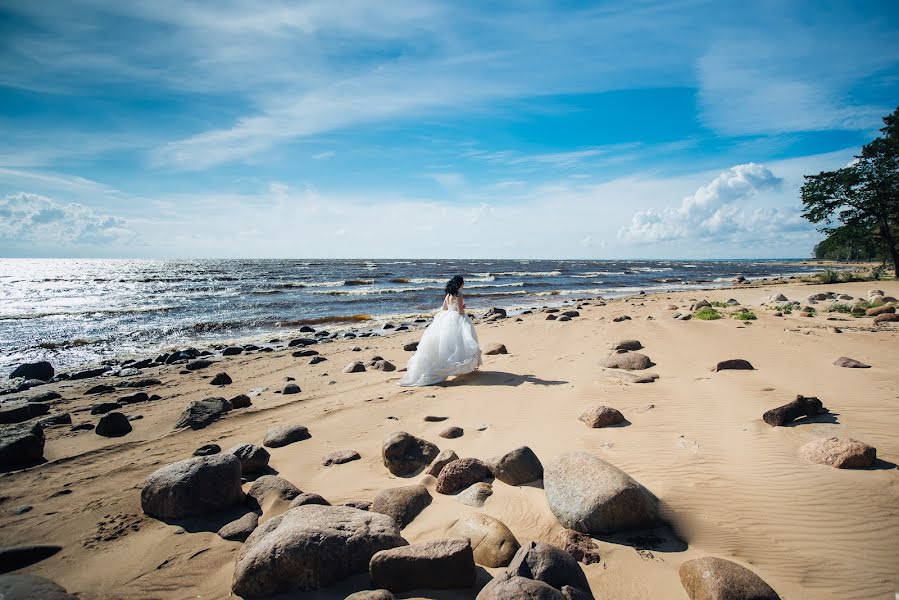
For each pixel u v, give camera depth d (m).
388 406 6.59
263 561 2.67
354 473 4.38
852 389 5.51
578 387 6.69
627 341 9.23
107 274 63.75
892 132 28.66
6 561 3.05
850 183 29.58
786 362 7.16
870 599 2.38
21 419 7.00
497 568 2.80
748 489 3.47
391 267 89.19
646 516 3.08
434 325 8.09
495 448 4.65
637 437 4.60
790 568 2.65
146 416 6.94
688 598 2.46
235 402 7.05
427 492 3.74
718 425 4.75
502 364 8.88
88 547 3.29
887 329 10.05
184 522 3.60
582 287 40.16
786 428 4.48
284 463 4.73
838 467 3.62
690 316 13.24
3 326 18.33
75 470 4.83
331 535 2.81
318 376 9.33
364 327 18.50
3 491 4.32
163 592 2.79
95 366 11.98
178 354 12.63
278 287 38.66
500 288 38.50
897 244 30.95
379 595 2.40
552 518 3.29
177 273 66.06
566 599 2.29
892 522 2.95
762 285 32.25
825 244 32.66
